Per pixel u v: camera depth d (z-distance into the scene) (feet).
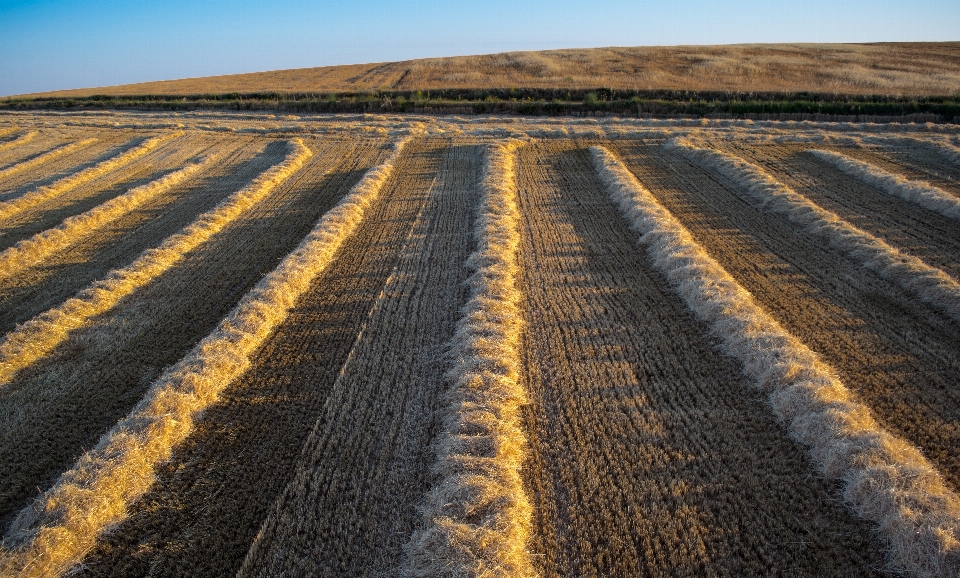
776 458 29.60
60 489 27.81
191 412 33.94
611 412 33.32
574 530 25.96
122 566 25.22
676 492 27.43
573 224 63.67
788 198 66.69
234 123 132.77
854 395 33.94
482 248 56.18
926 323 41.60
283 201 75.20
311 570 24.29
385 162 91.45
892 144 94.58
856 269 50.52
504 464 28.91
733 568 23.90
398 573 24.06
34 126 133.28
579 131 110.22
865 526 25.57
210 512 27.66
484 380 35.40
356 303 47.50
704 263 49.83
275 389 36.50
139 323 45.75
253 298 47.26
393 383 36.68
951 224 60.13
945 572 22.45
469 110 151.53
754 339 38.22
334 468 29.84
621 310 44.62
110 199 78.07
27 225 69.46
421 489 28.43
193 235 62.23
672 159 90.02
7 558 24.67
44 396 36.91
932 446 29.94
